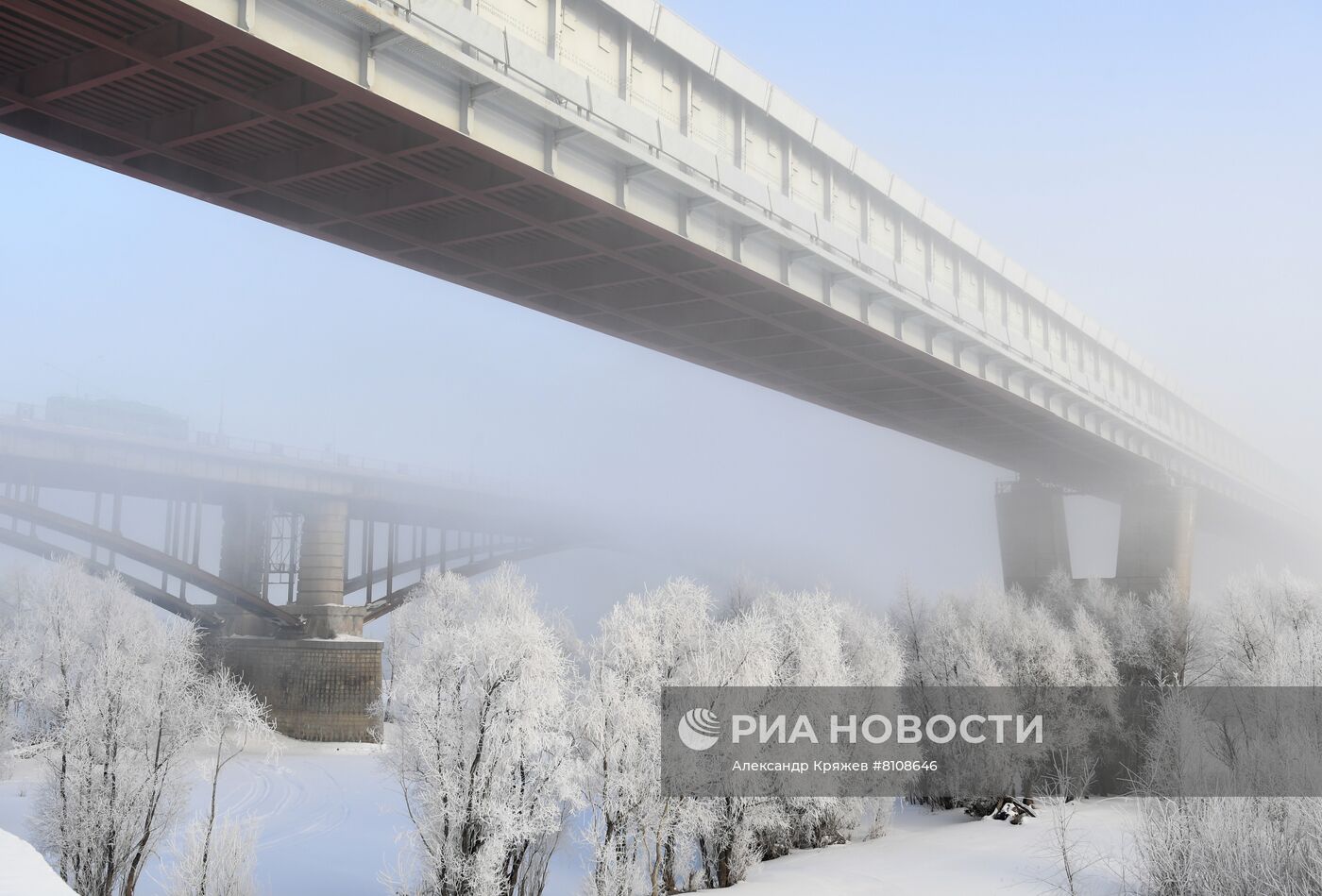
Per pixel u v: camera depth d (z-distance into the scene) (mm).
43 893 7742
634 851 31734
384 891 36562
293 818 47625
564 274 41469
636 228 34781
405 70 26484
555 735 30641
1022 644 49438
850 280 44156
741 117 38281
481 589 64125
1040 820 43750
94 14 23047
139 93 27047
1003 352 55875
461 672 30828
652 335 49469
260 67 25250
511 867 31047
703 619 35250
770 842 39719
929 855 37594
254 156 30984
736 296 43281
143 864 34750
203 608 76750
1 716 45812
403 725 31812
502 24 29000
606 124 31156
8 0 22469
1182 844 26953
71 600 43156
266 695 71000
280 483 72438
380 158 29109
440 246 37469
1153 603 66875
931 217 49719
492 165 31172
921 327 50625
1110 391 69812
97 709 34344
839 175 44156
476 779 30000
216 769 38219
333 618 74500
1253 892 25047
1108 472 86750
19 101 27250
